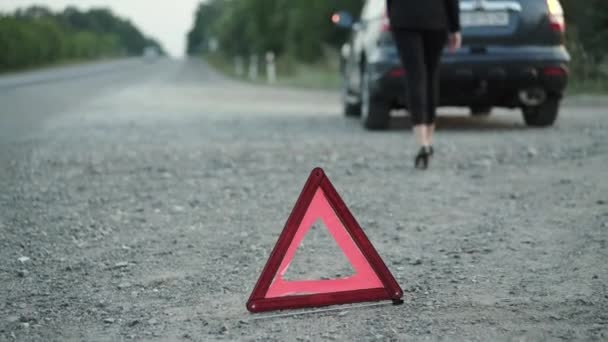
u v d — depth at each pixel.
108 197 7.38
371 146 10.53
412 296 4.32
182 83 40.91
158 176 8.51
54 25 104.56
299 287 4.12
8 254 5.39
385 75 11.77
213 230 6.02
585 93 18.86
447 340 3.64
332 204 4.15
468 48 11.59
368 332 3.77
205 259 5.20
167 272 4.91
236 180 8.15
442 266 4.90
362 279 4.18
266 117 16.20
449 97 11.95
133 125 14.55
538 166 8.47
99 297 4.44
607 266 4.75
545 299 4.20
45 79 47.00
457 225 5.98
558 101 12.25
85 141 11.87
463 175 8.10
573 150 9.47
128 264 5.11
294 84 35.72
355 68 14.47
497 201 6.79
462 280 4.59
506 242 5.43
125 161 9.64
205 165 9.20
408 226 6.00
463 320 3.90
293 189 7.57
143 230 6.05
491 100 12.12
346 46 16.20
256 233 5.89
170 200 7.18
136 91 30.64
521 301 4.17
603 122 12.88
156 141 11.73
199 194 7.44
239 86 36.31
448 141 10.83
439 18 8.48
